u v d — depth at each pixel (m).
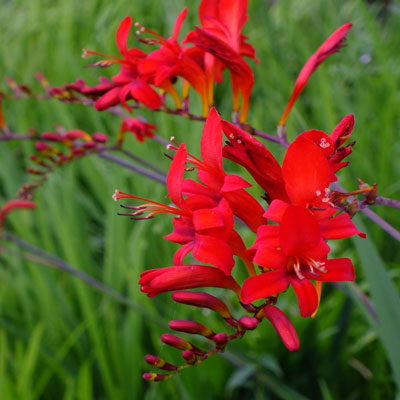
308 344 0.58
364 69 0.90
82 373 0.53
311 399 0.58
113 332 0.59
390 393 0.56
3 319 0.67
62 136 0.53
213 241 0.28
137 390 0.60
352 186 0.66
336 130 0.30
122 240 0.66
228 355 0.55
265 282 0.27
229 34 0.40
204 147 0.29
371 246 0.41
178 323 0.31
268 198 0.31
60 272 0.72
